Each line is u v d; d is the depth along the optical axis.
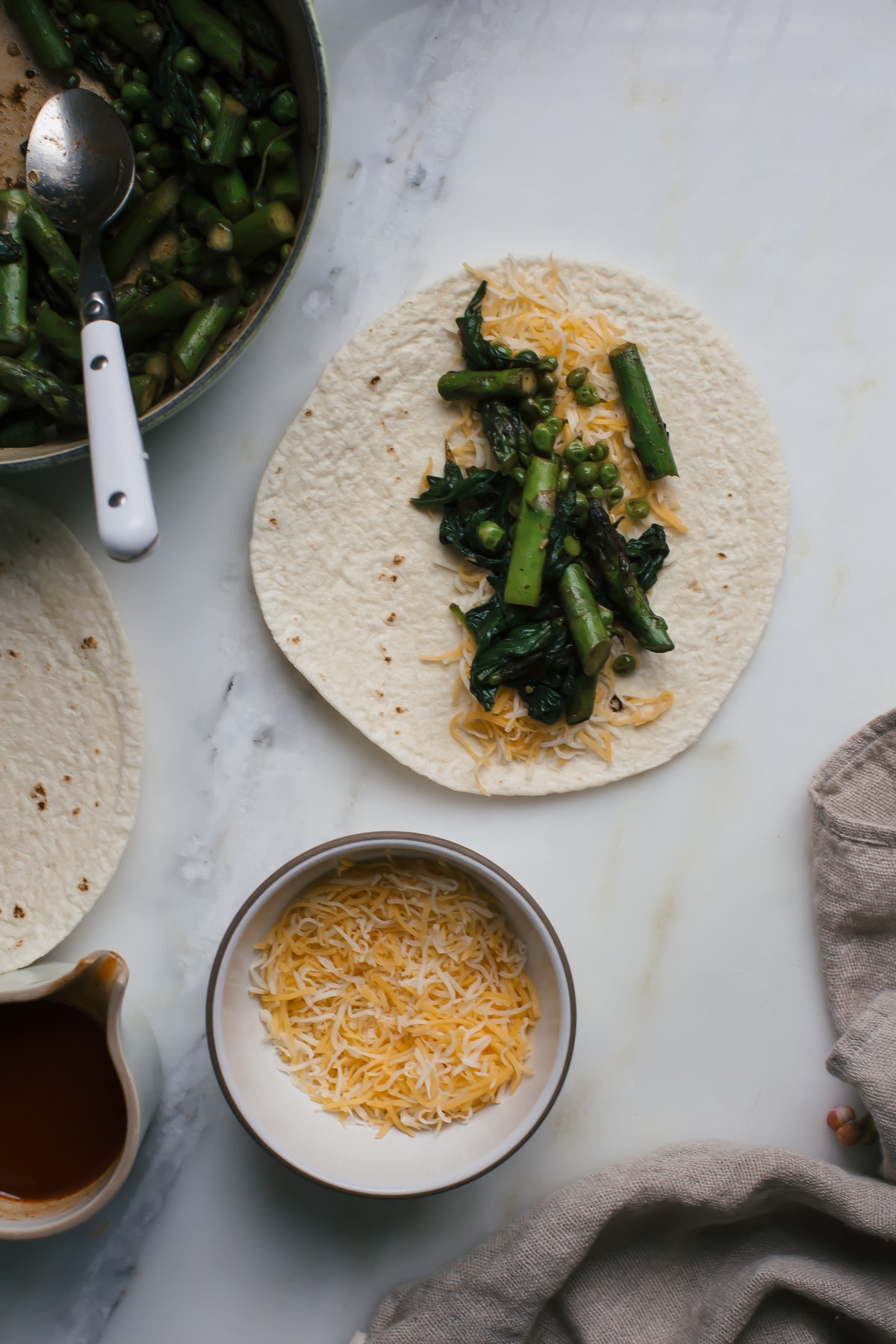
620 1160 0.58
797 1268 0.55
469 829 0.59
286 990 0.57
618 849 0.59
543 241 0.59
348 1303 0.58
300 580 0.58
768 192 0.60
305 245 0.53
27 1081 0.54
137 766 0.57
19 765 0.57
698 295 0.60
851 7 0.59
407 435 0.58
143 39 0.54
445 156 0.59
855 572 0.60
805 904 0.60
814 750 0.60
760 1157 0.56
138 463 0.51
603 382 0.58
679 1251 0.57
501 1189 0.59
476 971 0.57
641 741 0.59
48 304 0.55
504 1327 0.55
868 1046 0.56
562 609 0.57
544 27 0.59
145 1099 0.54
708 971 0.59
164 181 0.55
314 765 0.59
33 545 0.57
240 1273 0.58
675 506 0.58
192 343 0.54
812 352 0.60
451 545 0.58
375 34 0.59
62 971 0.55
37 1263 0.58
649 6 0.59
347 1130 0.56
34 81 0.55
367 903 0.57
